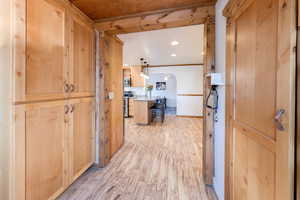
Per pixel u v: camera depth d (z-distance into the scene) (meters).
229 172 1.29
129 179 1.93
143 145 3.16
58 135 1.48
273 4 0.73
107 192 1.68
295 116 0.59
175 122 5.50
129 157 2.57
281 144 0.65
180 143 3.29
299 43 0.57
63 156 1.54
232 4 1.18
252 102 0.94
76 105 1.74
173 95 10.09
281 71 0.65
